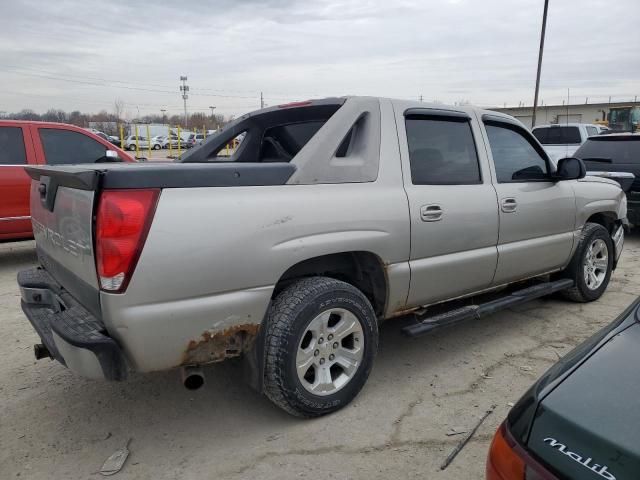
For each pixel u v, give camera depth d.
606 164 8.45
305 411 2.94
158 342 2.44
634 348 1.70
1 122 6.59
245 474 2.57
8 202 6.52
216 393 3.38
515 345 4.12
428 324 3.46
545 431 1.42
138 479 2.55
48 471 2.61
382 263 3.18
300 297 2.84
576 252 4.82
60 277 2.98
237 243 2.56
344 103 3.25
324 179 2.97
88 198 2.37
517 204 4.02
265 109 4.11
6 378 3.60
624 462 1.26
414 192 3.34
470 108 3.95
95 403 3.27
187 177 2.46
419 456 2.70
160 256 2.37
